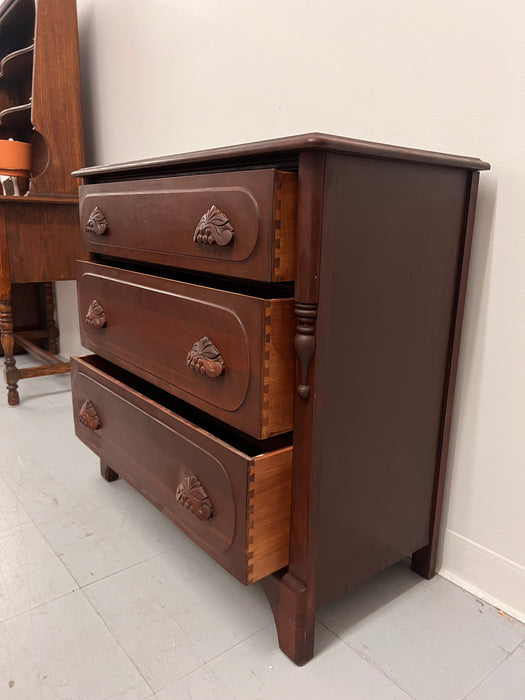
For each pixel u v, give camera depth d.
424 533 1.03
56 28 1.79
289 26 1.19
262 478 0.76
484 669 0.83
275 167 0.76
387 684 0.80
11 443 1.61
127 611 0.94
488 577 1.00
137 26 1.67
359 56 1.06
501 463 0.96
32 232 1.81
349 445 0.82
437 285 0.89
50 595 0.97
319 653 0.86
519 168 0.86
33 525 1.19
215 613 0.94
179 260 0.88
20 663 0.82
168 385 0.96
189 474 0.90
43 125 1.80
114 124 1.88
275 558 0.82
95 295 1.18
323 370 0.74
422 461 0.97
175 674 0.81
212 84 1.43
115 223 1.05
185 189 0.83
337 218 0.70
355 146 0.66
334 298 0.72
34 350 2.31
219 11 1.36
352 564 0.88
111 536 1.16
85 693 0.77
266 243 0.69
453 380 0.97
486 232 0.92
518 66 0.83
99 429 1.21
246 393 0.76
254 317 0.72
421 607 0.98
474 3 0.87
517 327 0.90
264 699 0.77
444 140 0.95
